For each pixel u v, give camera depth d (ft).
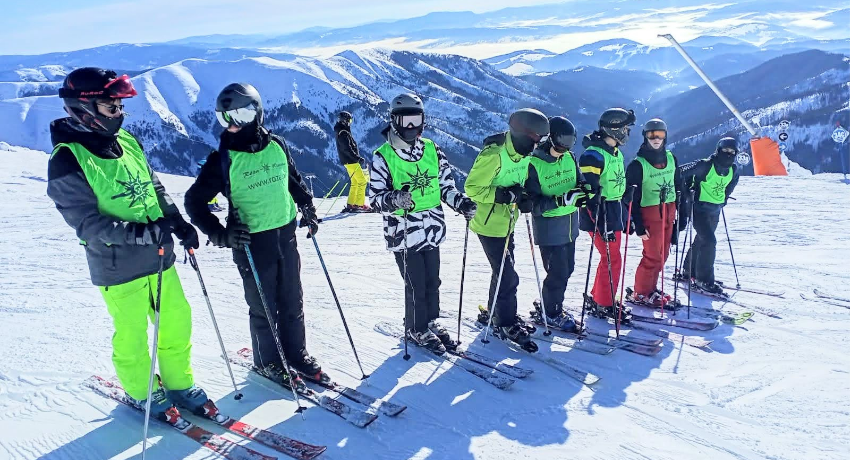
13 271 20.30
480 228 13.41
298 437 9.84
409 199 11.46
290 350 11.65
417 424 10.41
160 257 9.05
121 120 8.76
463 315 15.94
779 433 10.16
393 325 14.92
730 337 14.51
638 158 15.87
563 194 13.41
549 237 14.06
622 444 9.86
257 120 10.18
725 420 10.62
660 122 15.52
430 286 13.30
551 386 11.97
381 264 21.80
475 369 12.45
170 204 10.05
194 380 11.48
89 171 8.45
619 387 11.94
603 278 15.44
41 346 13.30
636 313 16.35
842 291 17.75
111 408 10.57
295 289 11.39
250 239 10.22
